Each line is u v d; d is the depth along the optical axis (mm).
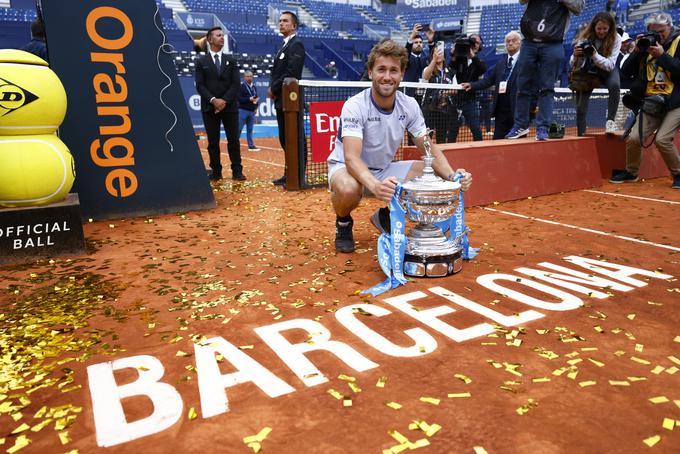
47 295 3135
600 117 10242
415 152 6680
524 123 6969
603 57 7180
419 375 2168
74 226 3949
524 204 5969
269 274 3496
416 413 1897
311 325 2668
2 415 1920
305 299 3027
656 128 6965
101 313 2844
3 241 3736
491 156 6004
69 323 2705
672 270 3541
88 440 1767
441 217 3418
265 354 2359
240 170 7973
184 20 26328
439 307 2906
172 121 5484
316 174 7434
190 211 5664
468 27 34250
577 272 3518
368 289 3148
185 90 17359
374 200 6316
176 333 2580
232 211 5676
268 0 33812
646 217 5195
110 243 4352
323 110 7031
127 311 2865
